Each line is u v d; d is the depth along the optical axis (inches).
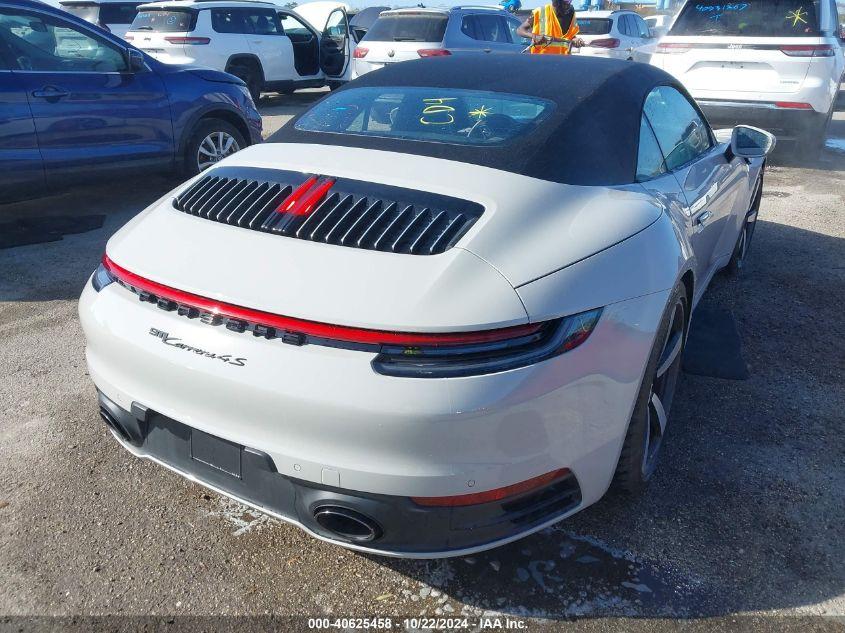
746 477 109.7
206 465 85.4
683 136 135.6
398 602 87.9
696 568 92.3
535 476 79.5
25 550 96.0
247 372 76.7
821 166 324.5
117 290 91.4
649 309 88.5
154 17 485.4
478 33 467.8
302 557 95.3
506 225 83.7
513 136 99.8
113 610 87.0
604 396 83.5
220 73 275.4
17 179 217.6
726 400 131.3
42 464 113.8
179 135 255.9
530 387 75.2
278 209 90.4
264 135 402.6
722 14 316.2
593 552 94.8
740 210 166.9
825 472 111.0
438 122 105.6
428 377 72.7
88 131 230.5
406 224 84.2
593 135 103.7
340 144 104.2
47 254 210.2
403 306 74.4
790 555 94.3
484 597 88.3
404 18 456.4
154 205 106.1
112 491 107.8
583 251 84.9
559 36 350.3
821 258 205.9
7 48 214.8
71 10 641.6
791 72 305.0
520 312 76.0
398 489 74.7
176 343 81.8
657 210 100.1
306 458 76.2
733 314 168.4
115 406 91.6
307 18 585.3
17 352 151.1
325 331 74.9
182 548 96.7
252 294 78.8
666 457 114.4
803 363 145.7
